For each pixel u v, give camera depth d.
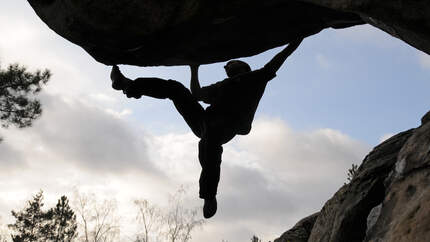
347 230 3.72
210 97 4.09
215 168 3.67
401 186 3.29
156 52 4.06
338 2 2.79
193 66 4.42
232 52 4.31
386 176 3.74
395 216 3.12
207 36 4.02
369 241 3.27
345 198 4.02
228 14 3.77
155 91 3.81
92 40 3.80
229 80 3.94
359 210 3.70
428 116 3.83
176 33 3.83
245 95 3.86
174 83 3.84
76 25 3.61
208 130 3.73
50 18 3.74
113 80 3.88
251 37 4.14
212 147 3.69
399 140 4.02
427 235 2.47
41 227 25.81
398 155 3.52
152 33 3.72
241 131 3.99
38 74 12.57
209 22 3.82
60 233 25.88
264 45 4.28
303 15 3.91
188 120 3.90
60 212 26.61
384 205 3.37
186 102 3.82
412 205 2.82
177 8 3.50
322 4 2.99
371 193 3.72
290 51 4.03
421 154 3.20
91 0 3.36
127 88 3.80
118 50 3.95
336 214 3.95
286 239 5.65
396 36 3.05
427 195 2.73
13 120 12.71
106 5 3.37
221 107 3.80
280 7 3.81
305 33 4.07
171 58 4.27
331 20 3.97
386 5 2.56
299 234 5.67
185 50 4.14
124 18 3.49
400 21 2.61
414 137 3.43
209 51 4.26
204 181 3.65
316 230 4.52
